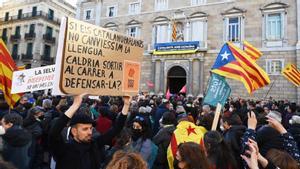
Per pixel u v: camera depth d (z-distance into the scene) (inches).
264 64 957.8
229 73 269.6
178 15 1142.3
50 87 195.9
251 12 997.8
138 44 189.8
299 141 244.4
